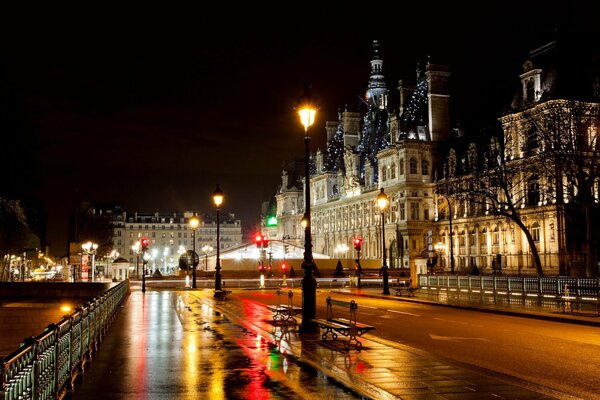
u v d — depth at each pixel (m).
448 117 108.88
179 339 21.84
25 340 9.16
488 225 88.44
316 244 146.62
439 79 109.19
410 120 110.19
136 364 16.42
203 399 12.20
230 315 32.12
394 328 26.59
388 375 14.43
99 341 20.94
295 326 25.91
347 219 130.75
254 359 17.11
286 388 13.16
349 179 129.50
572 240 71.12
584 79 74.62
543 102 73.06
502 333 24.64
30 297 66.12
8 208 67.19
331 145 151.62
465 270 92.94
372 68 137.00
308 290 22.98
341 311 36.56
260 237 95.12
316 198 148.75
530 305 38.50
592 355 18.56
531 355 18.56
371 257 117.88
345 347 18.89
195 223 58.12
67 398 12.32
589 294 32.97
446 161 102.56
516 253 80.19
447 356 18.36
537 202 76.44
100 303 21.92
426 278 54.59
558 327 27.11
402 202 104.75
